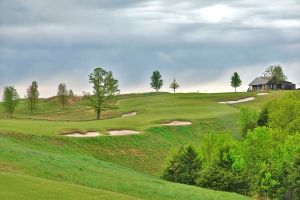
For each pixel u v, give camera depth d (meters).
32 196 27.38
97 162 57.03
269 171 55.91
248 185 56.34
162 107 131.00
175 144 82.19
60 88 177.62
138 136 79.06
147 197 36.47
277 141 61.75
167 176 59.19
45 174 37.94
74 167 44.59
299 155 55.75
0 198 25.98
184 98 153.75
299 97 102.12
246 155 57.22
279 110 80.25
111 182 39.62
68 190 30.62
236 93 160.62
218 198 42.25
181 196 39.12
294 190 55.59
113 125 85.75
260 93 156.88
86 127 79.25
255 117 89.69
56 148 63.72
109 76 123.62
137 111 128.25
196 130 92.88
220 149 58.50
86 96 125.00
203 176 56.88
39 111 170.62
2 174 32.62
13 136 62.56
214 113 111.00
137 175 53.88
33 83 167.75
